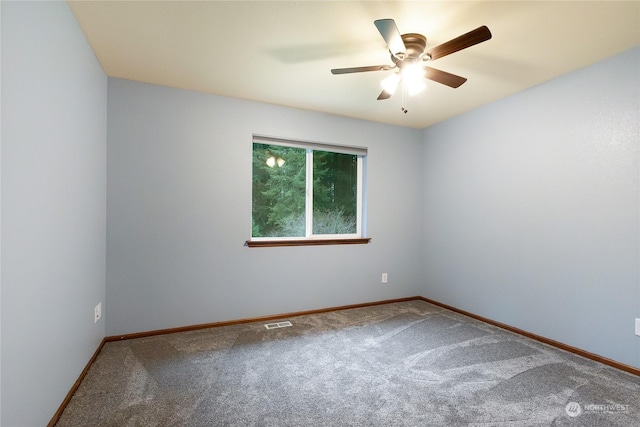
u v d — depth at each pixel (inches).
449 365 83.7
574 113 92.2
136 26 71.5
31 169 49.6
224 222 113.4
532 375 78.4
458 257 133.1
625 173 81.1
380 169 144.7
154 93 103.2
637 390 71.4
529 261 104.6
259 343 97.4
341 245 135.1
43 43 53.4
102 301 94.1
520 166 107.7
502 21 68.6
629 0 61.3
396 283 148.6
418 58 73.9
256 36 75.7
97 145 87.0
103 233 94.2
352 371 80.3
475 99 115.5
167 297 105.2
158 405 64.9
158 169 103.9
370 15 67.3
